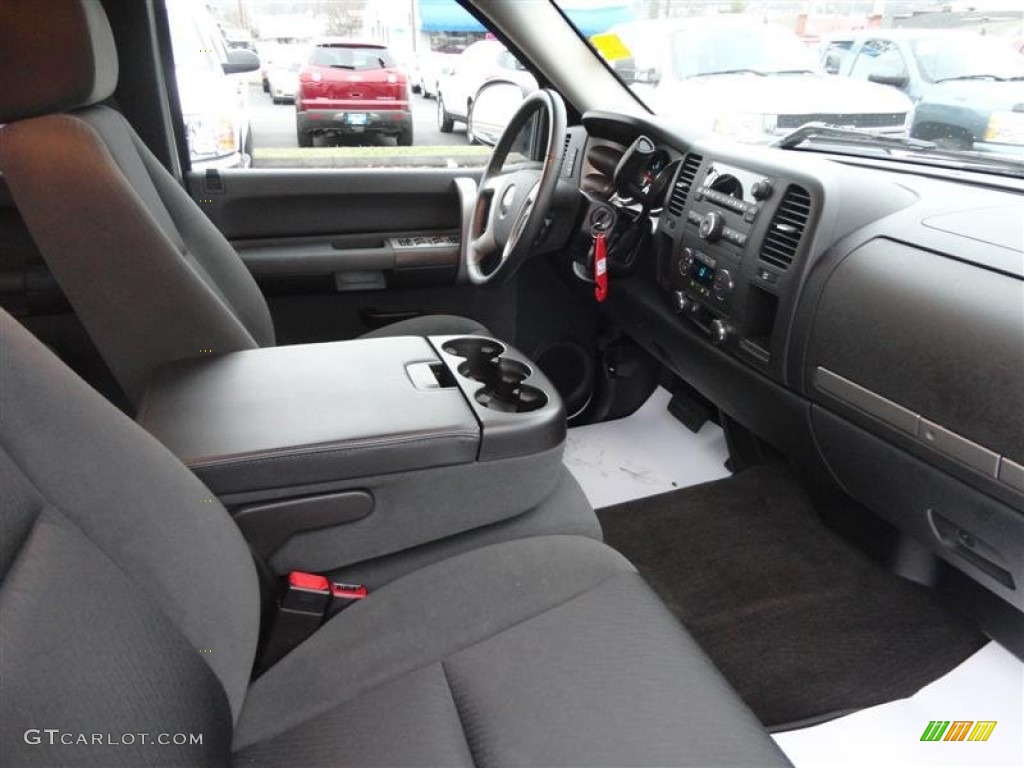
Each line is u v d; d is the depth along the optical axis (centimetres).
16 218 162
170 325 106
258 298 145
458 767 65
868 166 144
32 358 56
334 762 66
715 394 158
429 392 101
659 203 162
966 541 107
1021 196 116
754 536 157
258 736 70
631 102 193
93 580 51
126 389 110
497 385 120
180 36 172
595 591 86
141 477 61
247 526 87
